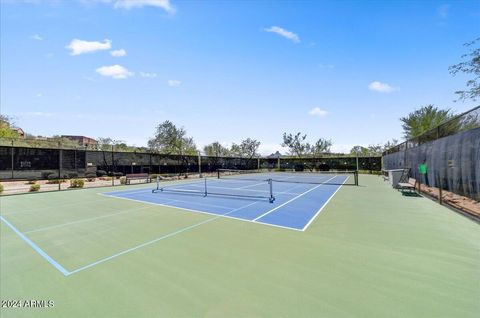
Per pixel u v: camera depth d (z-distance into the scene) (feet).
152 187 53.72
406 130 98.17
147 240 17.07
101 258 13.96
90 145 87.51
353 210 26.48
